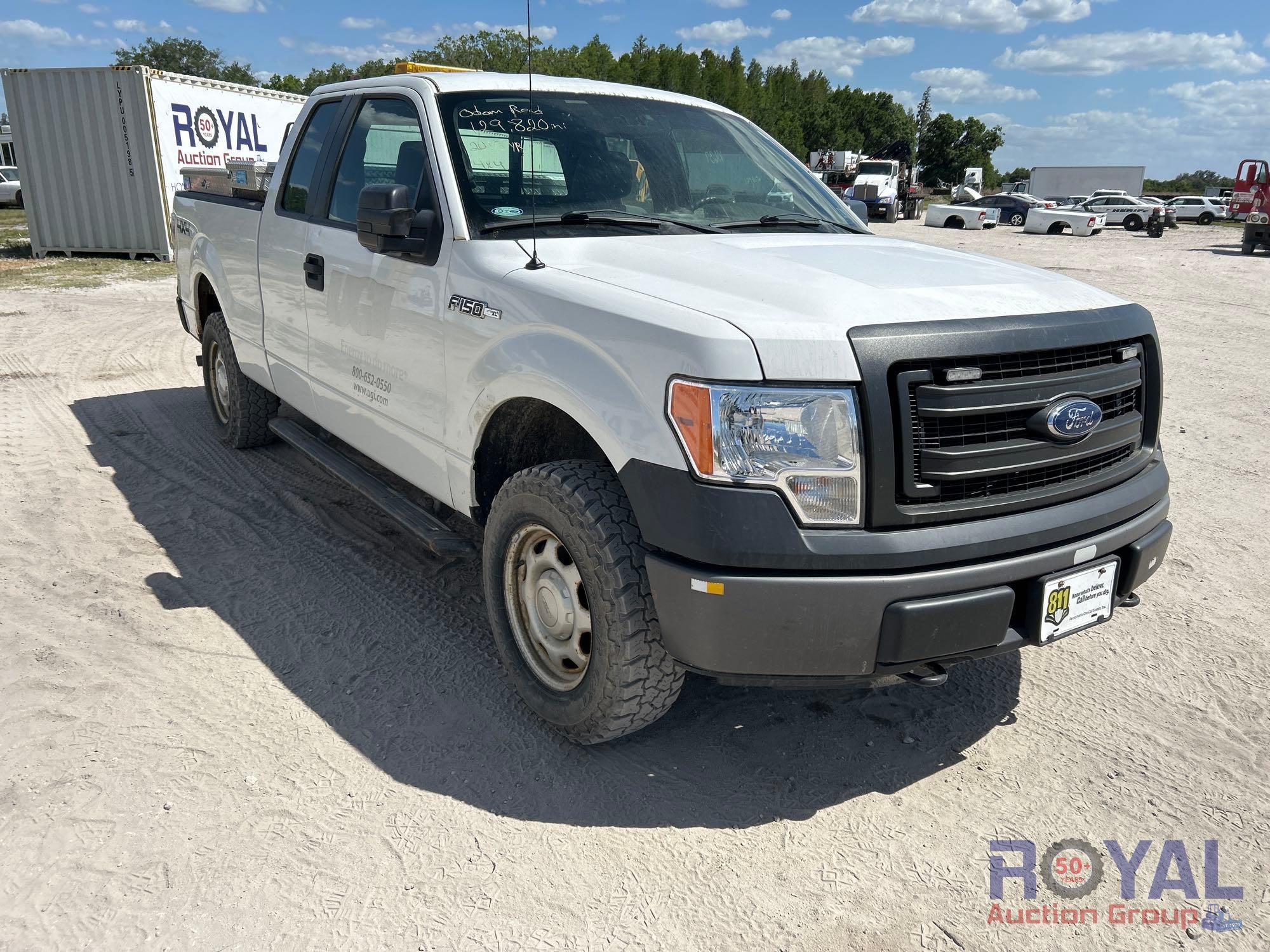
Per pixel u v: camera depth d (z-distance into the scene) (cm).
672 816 262
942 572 233
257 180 533
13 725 291
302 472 529
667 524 234
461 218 313
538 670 294
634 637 253
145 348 876
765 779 280
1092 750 297
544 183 334
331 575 404
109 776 268
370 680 325
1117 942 221
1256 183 2395
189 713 301
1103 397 270
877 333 229
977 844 254
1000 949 219
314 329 409
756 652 233
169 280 1408
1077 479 264
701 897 232
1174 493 544
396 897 228
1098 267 1964
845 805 269
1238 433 672
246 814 255
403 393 343
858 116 11794
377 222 314
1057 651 361
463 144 331
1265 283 1683
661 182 355
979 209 3575
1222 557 452
